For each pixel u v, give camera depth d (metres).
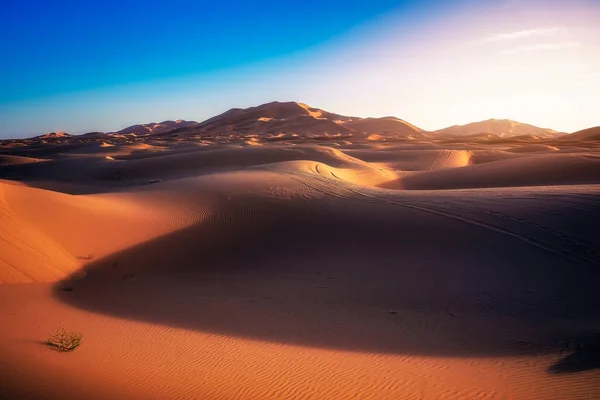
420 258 16.69
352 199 25.05
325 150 64.31
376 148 86.19
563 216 17.67
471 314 12.38
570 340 9.87
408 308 13.09
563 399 6.71
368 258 17.38
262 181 32.03
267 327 11.56
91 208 22.41
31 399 5.52
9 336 8.80
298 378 7.73
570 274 14.00
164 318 12.11
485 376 7.87
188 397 6.65
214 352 9.16
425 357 9.17
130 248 19.69
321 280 15.86
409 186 43.00
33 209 19.72
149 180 52.69
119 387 6.69
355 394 7.06
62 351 8.33
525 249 15.91
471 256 16.17
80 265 17.23
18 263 14.98
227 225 22.50
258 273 17.09
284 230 21.48
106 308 12.88
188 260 18.98
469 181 40.47
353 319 12.24
